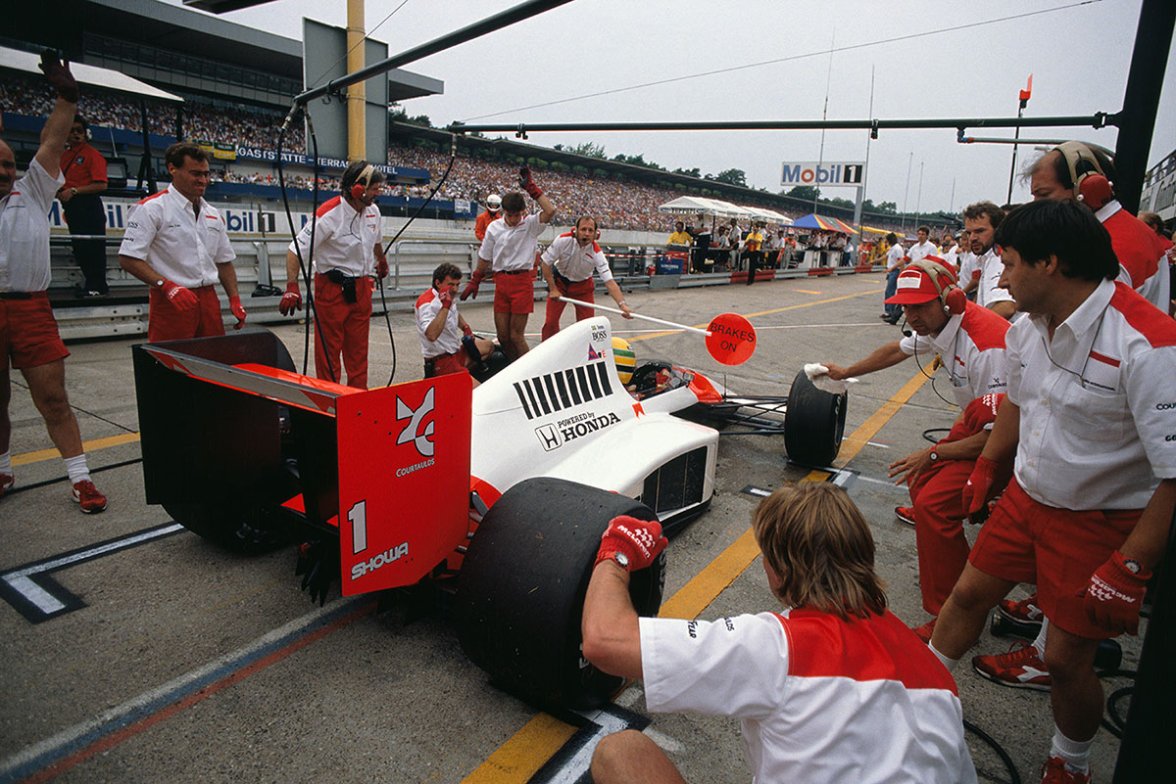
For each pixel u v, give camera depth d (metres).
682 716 2.41
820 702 1.27
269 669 2.54
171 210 4.14
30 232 3.39
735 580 3.34
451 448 2.30
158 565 3.22
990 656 2.79
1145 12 3.67
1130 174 3.86
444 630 2.83
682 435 3.55
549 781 2.08
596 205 40.72
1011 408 2.35
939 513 2.88
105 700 2.35
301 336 8.54
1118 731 2.48
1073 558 1.99
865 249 36.62
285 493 3.36
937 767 1.30
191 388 2.96
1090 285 1.85
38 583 3.04
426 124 44.47
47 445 4.65
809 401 4.68
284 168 23.19
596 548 2.15
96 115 22.47
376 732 2.25
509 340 6.72
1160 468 1.72
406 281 12.23
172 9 22.42
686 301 15.39
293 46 25.62
